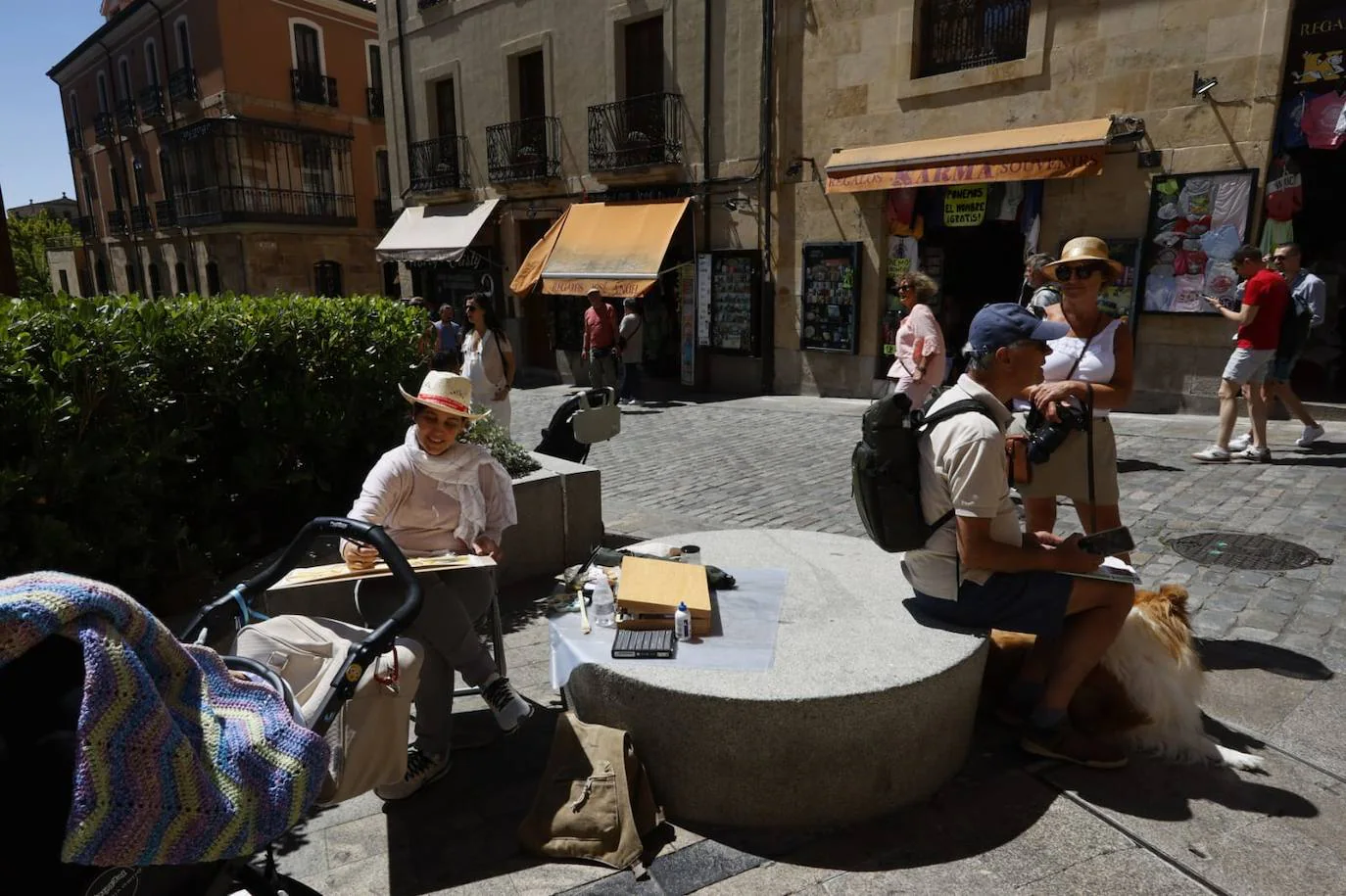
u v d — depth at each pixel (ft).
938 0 36.96
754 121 43.47
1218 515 19.27
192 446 15.38
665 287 52.03
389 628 6.97
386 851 8.80
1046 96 33.86
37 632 4.23
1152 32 30.86
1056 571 9.34
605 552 12.94
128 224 115.96
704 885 8.14
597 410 17.43
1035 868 8.31
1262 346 23.35
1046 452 11.51
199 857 4.69
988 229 38.32
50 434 11.97
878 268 39.75
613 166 49.70
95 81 115.85
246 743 5.14
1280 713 11.13
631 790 8.95
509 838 8.98
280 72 94.12
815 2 40.14
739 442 31.96
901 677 8.92
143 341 14.15
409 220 65.82
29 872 4.30
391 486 10.00
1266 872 8.20
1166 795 9.46
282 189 95.76
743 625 10.32
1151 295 31.91
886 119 38.65
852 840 8.77
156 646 4.80
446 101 63.31
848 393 41.93
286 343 16.84
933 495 9.58
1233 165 29.68
